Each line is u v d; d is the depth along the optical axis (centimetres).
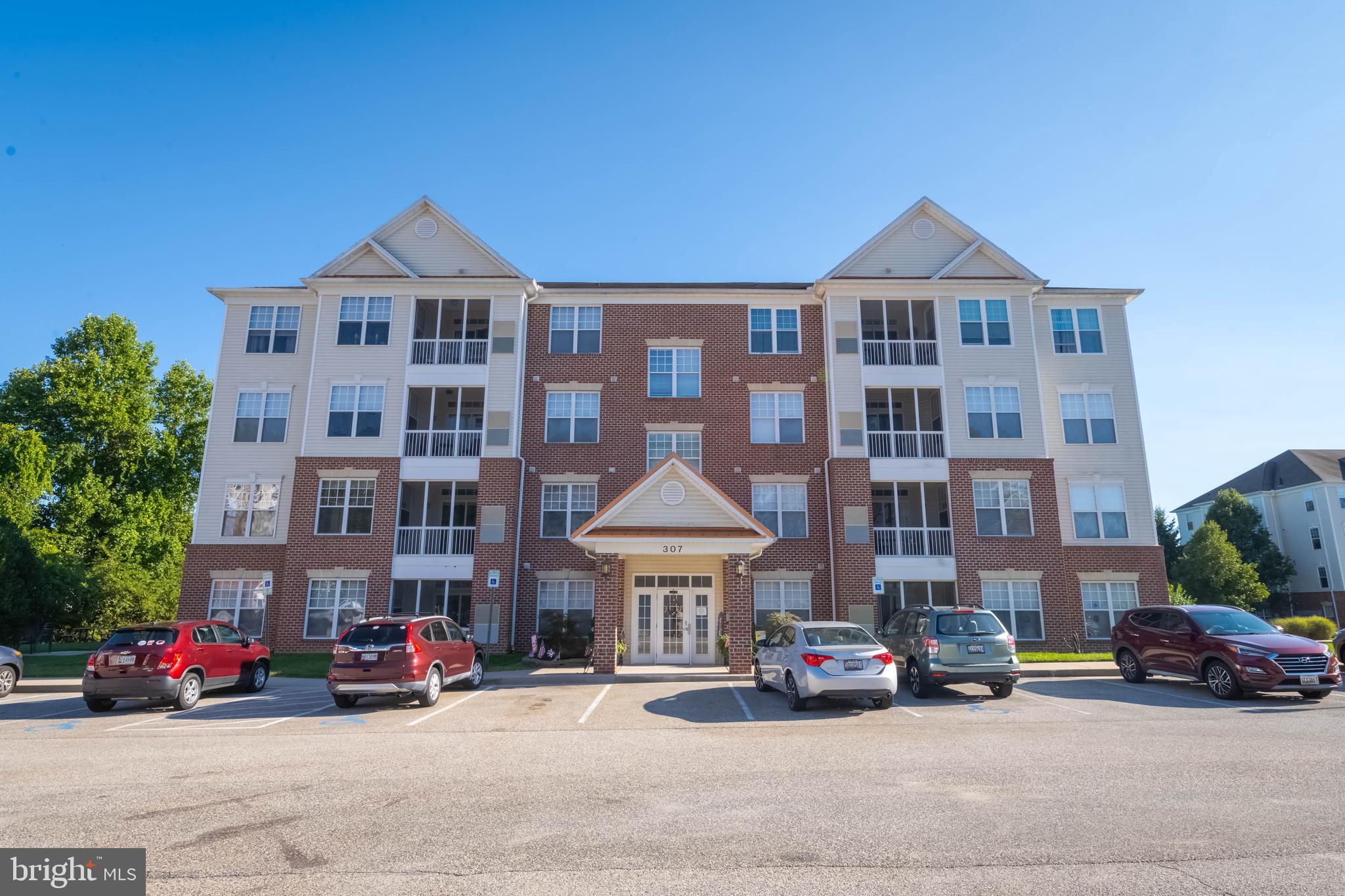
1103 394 2772
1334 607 5375
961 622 1512
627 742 1078
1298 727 1134
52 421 3944
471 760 957
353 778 862
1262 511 5931
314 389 2627
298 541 2522
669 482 2100
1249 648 1424
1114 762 905
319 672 2041
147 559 4044
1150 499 2691
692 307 2798
